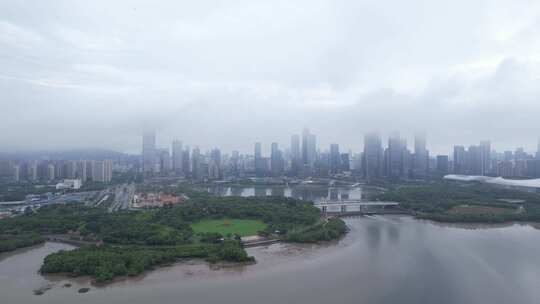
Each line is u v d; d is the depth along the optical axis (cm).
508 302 13675
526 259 19000
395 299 13950
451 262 18475
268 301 13850
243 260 18588
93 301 13900
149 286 15388
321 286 15338
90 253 17788
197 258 19250
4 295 14412
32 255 19912
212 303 13725
